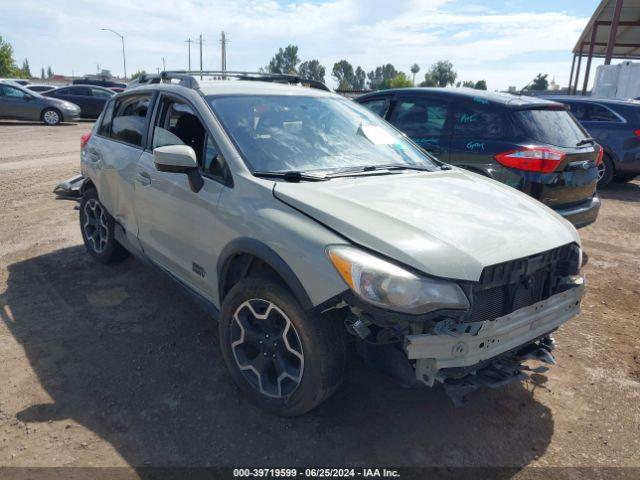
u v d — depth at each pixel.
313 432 2.81
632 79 16.80
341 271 2.41
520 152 5.14
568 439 2.85
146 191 3.86
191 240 3.38
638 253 6.16
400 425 2.89
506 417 3.01
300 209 2.73
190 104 3.58
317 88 4.65
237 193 3.01
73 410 2.91
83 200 5.11
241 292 2.88
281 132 3.46
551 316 2.76
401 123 6.38
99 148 4.73
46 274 4.82
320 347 2.58
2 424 2.77
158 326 3.90
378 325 2.45
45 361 3.39
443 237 2.56
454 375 2.45
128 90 4.68
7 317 3.97
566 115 5.92
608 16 20.75
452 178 3.52
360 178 3.21
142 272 4.91
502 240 2.66
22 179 9.21
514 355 2.85
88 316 4.03
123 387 3.14
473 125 5.68
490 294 2.61
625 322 4.31
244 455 2.62
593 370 3.55
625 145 9.61
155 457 2.58
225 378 3.27
